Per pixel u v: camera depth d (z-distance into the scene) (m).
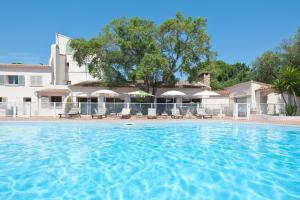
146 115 23.66
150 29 27.03
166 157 8.73
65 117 22.48
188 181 6.09
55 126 17.31
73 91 28.67
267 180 6.15
